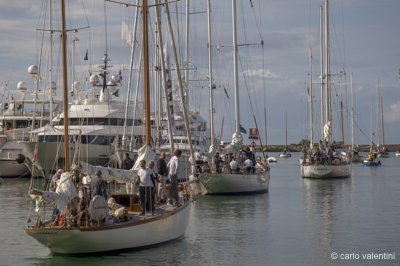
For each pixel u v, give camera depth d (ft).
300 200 132.77
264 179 148.36
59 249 65.05
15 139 206.49
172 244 75.56
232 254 71.67
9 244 77.92
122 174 71.36
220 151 172.96
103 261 65.26
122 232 66.08
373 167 304.71
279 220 100.63
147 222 68.95
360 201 131.13
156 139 138.82
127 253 68.28
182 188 84.28
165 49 118.62
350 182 190.49
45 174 166.30
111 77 185.78
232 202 128.06
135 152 147.33
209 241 79.82
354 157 366.43
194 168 99.66
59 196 63.77
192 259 68.13
